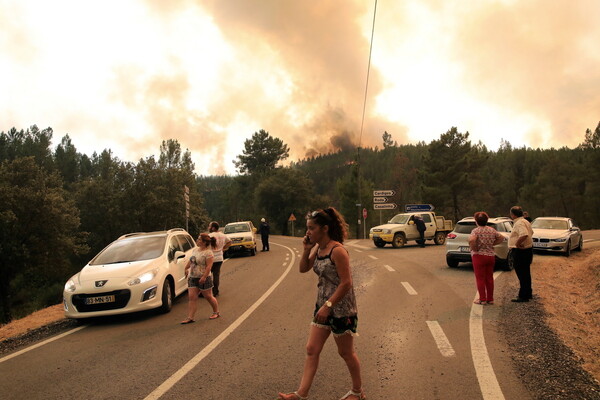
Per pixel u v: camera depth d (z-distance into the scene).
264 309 8.34
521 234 8.05
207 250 7.70
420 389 4.09
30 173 29.47
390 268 14.02
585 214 65.12
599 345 5.40
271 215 71.94
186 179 41.31
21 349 6.47
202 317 7.91
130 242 9.70
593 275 10.55
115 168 39.09
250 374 4.69
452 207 53.47
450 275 12.02
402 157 80.81
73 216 30.47
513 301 8.16
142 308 7.89
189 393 4.22
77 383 4.73
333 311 3.50
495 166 97.94
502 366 4.66
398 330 6.36
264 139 86.56
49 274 30.45
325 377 4.48
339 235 3.66
